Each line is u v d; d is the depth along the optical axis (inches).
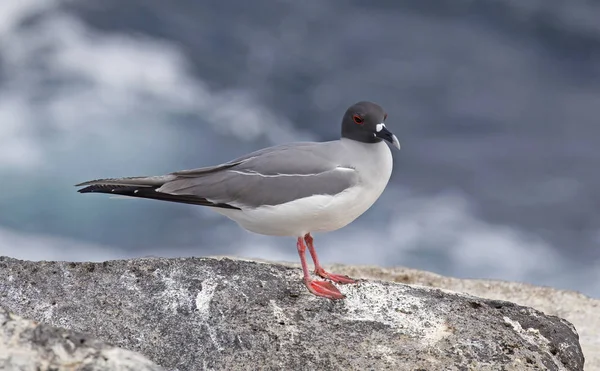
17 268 316.2
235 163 326.3
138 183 322.0
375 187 324.2
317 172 317.7
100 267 319.6
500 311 326.6
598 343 419.8
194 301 307.4
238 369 287.0
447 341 302.4
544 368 298.7
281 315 305.6
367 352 293.7
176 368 289.0
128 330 297.3
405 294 325.1
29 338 222.4
